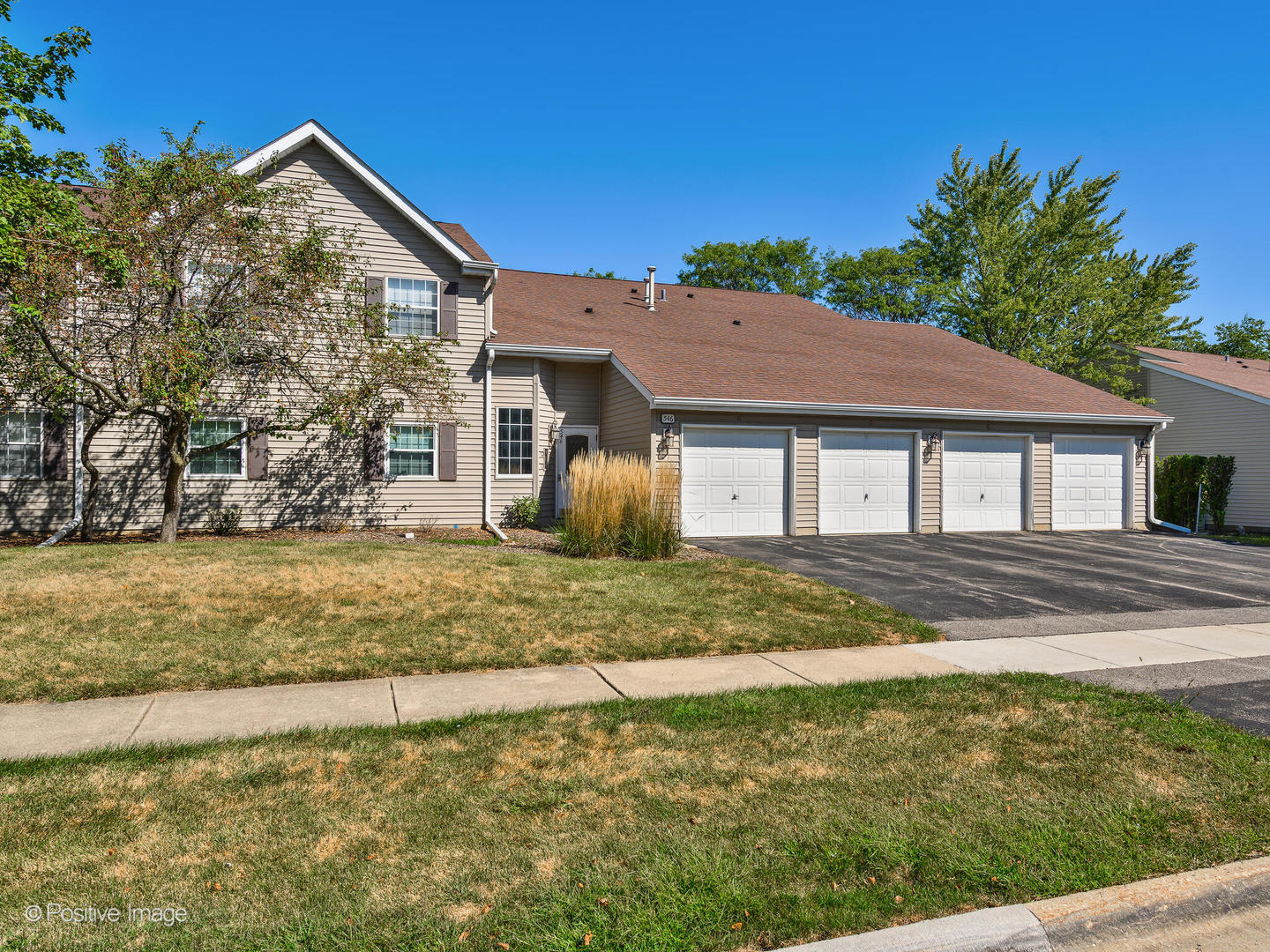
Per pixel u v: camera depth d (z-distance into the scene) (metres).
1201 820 4.01
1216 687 6.45
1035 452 18.66
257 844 3.56
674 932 2.96
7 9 12.41
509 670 6.58
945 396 18.08
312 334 13.59
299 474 15.10
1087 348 32.41
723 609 8.62
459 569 9.84
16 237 10.19
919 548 14.54
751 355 18.75
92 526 13.89
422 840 3.61
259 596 8.20
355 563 9.93
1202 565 13.45
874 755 4.74
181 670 6.17
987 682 6.33
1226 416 23.58
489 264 16.08
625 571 10.40
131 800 3.97
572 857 3.48
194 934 2.88
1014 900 3.28
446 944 2.85
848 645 7.68
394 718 5.31
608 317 19.72
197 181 11.44
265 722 5.21
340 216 15.34
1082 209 33.41
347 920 2.98
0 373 11.55
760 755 4.69
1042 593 10.55
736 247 40.53
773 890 3.26
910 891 3.30
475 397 16.38
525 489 16.89
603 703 5.64
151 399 11.35
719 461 15.88
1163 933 3.30
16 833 3.61
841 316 24.97
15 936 2.85
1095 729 5.27
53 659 6.23
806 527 16.48
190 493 14.43
